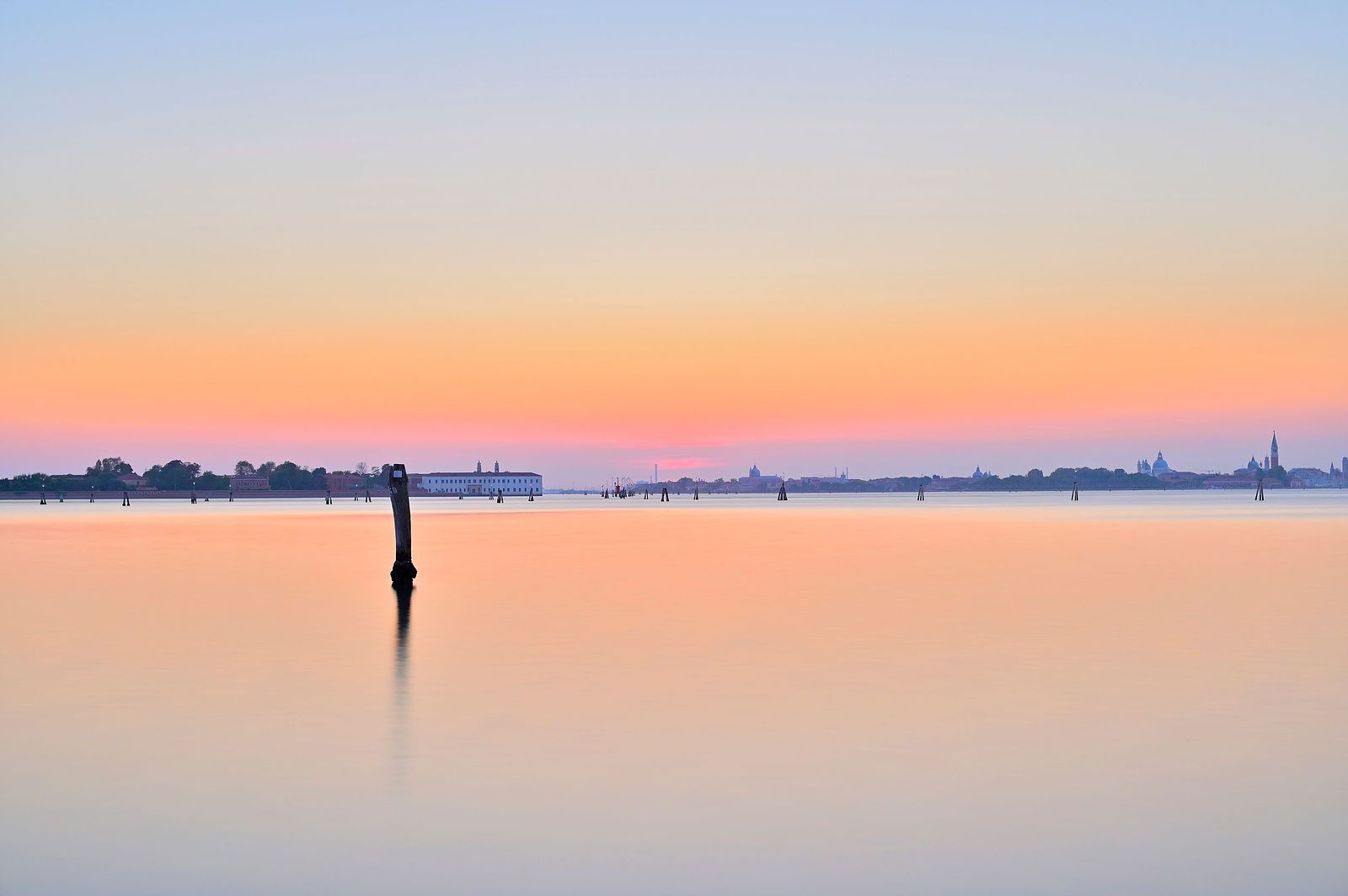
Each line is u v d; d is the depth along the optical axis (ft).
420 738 51.42
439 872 35.01
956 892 33.40
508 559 161.27
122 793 42.93
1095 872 34.76
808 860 35.91
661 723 54.08
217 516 444.14
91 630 85.81
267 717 55.62
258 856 36.42
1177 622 87.71
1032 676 65.31
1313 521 309.42
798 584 120.26
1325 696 59.36
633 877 34.55
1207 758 47.42
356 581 126.11
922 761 47.03
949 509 545.85
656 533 252.62
